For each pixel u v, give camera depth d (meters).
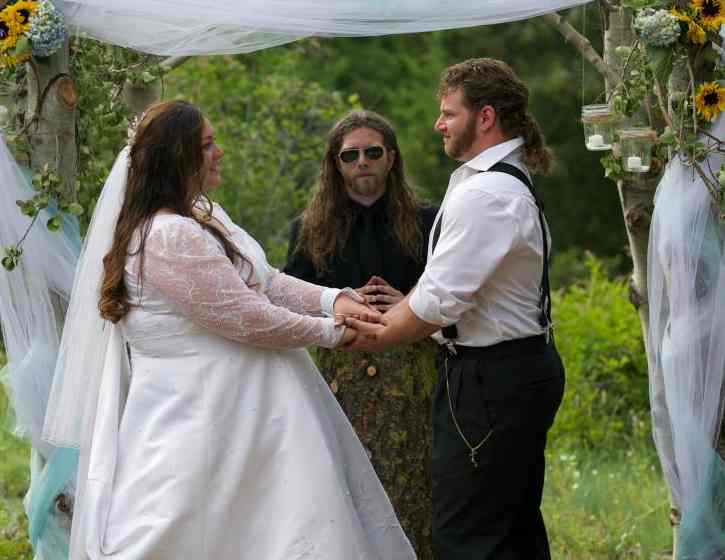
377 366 7.97
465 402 6.89
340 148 8.05
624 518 10.48
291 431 6.58
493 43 27.86
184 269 6.41
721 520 6.84
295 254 8.25
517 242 6.70
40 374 7.26
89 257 6.85
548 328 6.98
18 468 11.00
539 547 7.11
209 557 6.41
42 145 7.34
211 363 6.52
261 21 7.09
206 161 6.66
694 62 6.80
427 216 8.19
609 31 7.38
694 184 6.87
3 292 7.26
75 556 6.53
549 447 13.15
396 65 27.97
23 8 7.04
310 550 6.41
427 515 8.00
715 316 6.79
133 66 8.21
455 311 6.69
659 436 7.18
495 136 6.95
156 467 6.39
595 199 27.66
